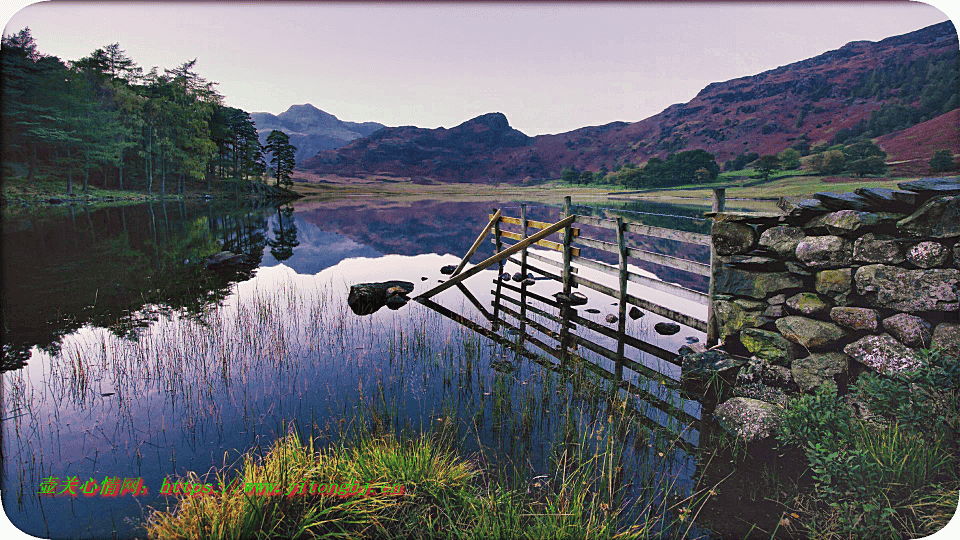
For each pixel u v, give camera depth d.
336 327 8.05
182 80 62.41
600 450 4.17
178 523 2.91
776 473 3.75
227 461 3.92
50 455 4.03
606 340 7.51
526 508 3.25
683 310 9.26
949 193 4.31
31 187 40.50
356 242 22.28
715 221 6.15
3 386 5.51
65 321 8.27
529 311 9.34
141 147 56.69
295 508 3.02
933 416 3.67
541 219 29.48
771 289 5.58
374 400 5.15
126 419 4.73
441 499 3.25
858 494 3.25
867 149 130.50
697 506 3.37
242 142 88.88
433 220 38.56
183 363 6.28
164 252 16.80
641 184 167.62
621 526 3.15
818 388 4.75
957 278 4.24
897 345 4.45
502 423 4.63
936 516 2.99
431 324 8.34
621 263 8.45
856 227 4.84
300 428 4.50
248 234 24.22
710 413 4.87
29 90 40.94
